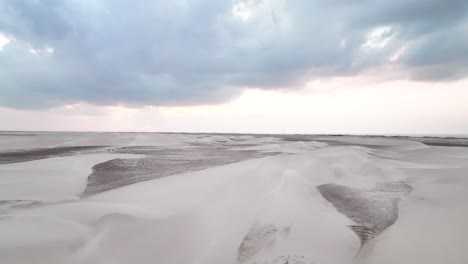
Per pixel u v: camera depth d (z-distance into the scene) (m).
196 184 9.19
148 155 19.70
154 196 7.81
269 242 5.34
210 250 5.07
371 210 7.17
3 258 4.09
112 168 13.27
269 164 12.92
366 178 11.09
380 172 12.01
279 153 22.09
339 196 8.53
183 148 27.45
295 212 6.85
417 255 4.62
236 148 27.59
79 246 4.73
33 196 8.21
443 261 4.38
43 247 4.48
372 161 14.53
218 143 36.88
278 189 8.66
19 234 4.80
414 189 9.20
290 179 9.88
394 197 8.39
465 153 18.69
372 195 8.62
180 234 5.58
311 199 8.04
